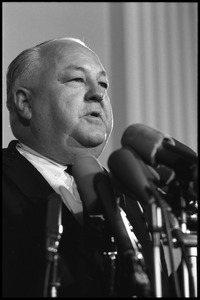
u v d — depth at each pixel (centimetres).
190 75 425
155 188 212
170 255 195
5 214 232
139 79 415
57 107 255
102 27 408
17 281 218
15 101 265
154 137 216
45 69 260
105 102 261
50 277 200
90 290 221
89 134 254
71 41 268
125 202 250
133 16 421
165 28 427
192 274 208
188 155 207
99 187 223
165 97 418
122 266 222
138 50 419
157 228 196
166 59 424
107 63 407
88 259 229
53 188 250
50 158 260
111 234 226
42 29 384
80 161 233
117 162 212
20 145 266
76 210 246
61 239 232
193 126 418
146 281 197
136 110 409
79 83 257
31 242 226
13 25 374
